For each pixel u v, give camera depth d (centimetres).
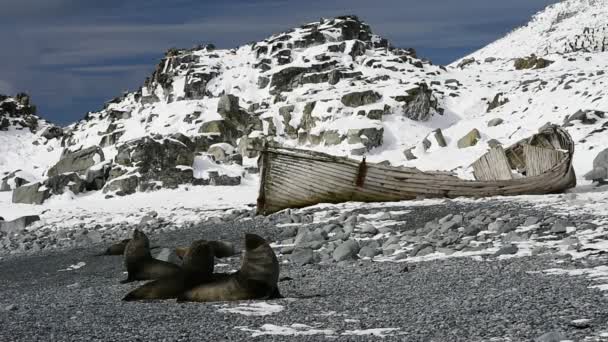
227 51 7062
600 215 1867
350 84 5828
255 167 4688
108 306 1123
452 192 2728
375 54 6706
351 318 945
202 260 1226
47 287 1574
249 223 2452
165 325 916
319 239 1912
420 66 6675
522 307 939
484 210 2133
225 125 5372
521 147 3195
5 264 2084
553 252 1437
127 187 4356
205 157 4728
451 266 1377
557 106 4800
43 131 7012
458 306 984
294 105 5488
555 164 2836
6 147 6544
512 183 2712
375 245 1775
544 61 6825
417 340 798
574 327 814
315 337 829
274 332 865
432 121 5356
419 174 2756
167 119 5731
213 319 957
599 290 1025
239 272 1155
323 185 2805
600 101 4538
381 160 4666
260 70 6300
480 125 4947
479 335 806
